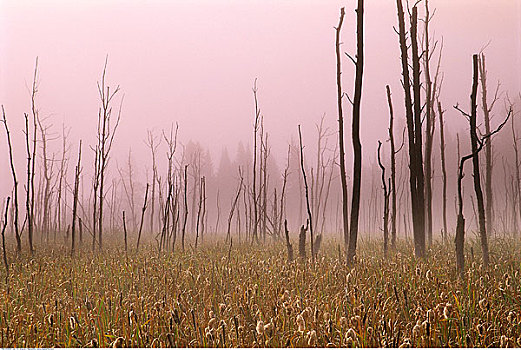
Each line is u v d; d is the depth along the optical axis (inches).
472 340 161.9
